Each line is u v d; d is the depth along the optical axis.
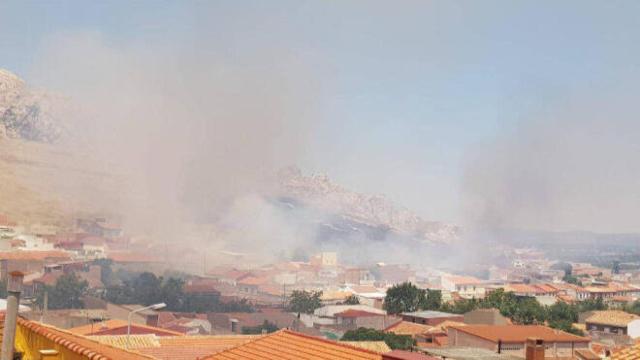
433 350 23.14
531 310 137.50
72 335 22.77
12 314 15.33
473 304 141.38
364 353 23.20
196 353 37.56
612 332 129.62
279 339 26.62
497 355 23.05
